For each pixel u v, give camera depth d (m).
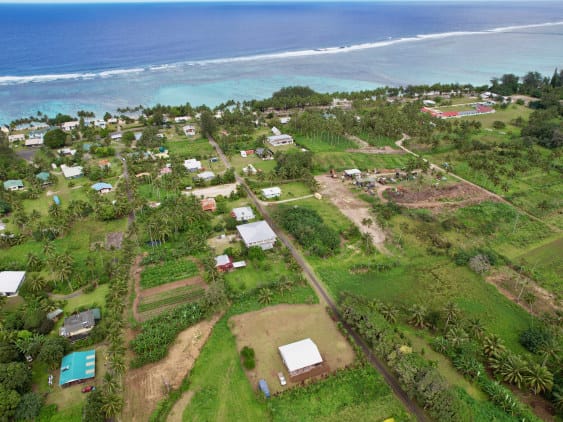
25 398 66.25
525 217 130.88
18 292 95.44
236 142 199.62
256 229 115.44
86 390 70.25
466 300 94.31
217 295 88.75
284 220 124.62
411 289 98.06
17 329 80.69
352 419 65.94
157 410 67.00
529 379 70.12
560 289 97.94
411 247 114.88
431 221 127.75
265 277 100.94
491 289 97.88
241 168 169.25
